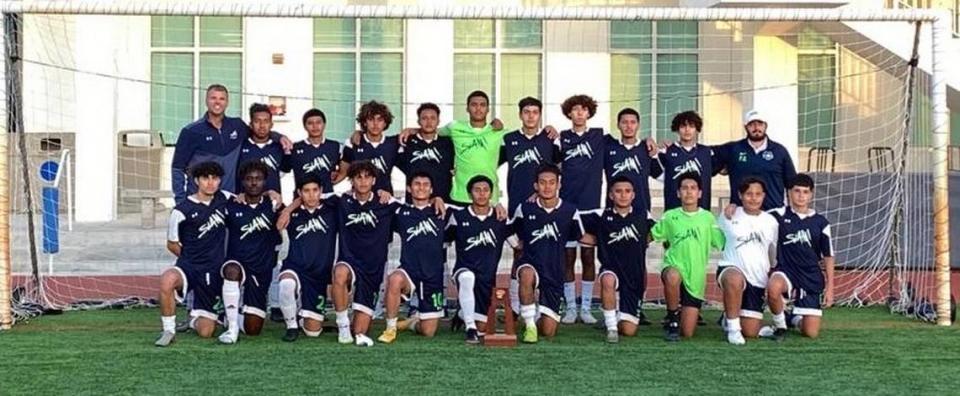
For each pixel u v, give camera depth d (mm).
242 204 6812
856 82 13789
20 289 8266
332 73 13875
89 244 11359
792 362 6082
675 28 13930
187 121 13953
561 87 13977
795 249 6945
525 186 7434
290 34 13734
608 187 7484
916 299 8211
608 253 6934
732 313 6750
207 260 6766
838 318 7891
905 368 5922
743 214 6941
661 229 6977
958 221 10070
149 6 7297
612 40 13992
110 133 12773
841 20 7715
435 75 13484
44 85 14102
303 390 5336
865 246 10141
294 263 6797
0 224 7246
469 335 6691
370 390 5340
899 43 11727
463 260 6863
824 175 10250
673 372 5801
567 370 5840
